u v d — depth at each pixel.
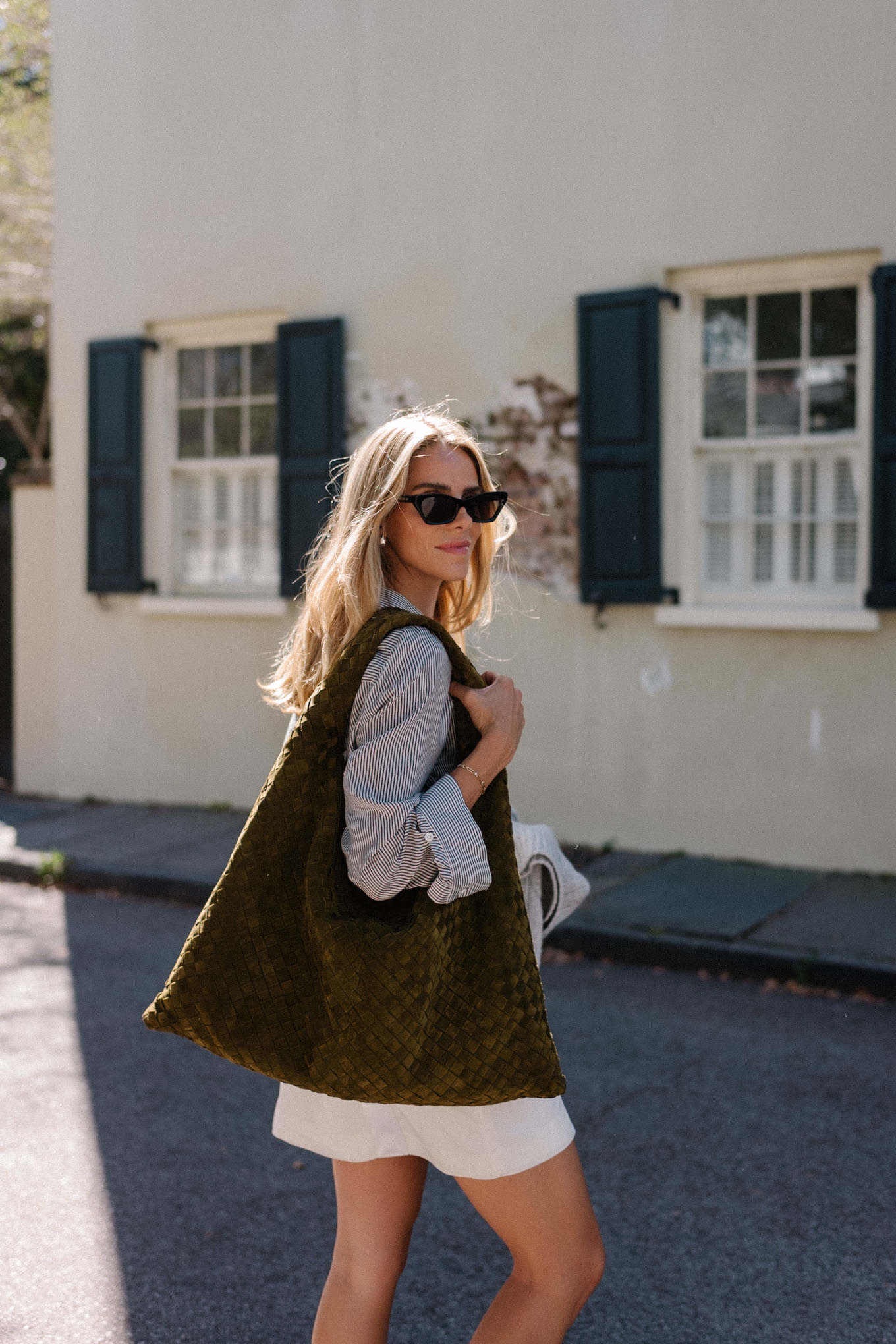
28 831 8.66
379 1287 2.09
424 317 8.16
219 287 8.89
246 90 8.68
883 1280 3.06
